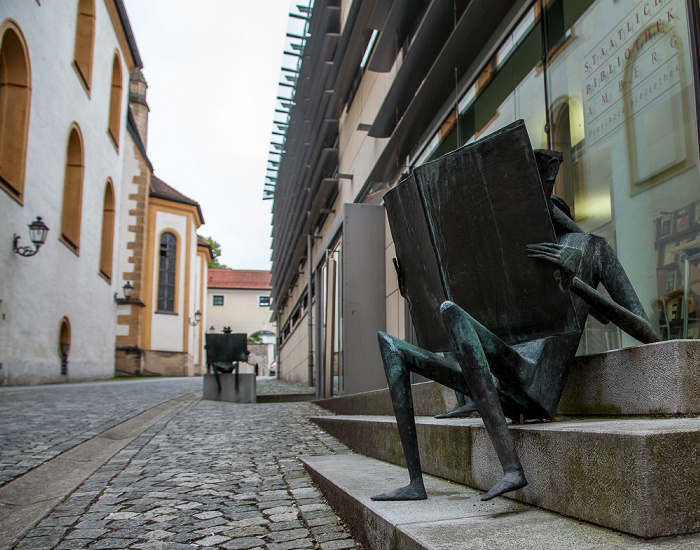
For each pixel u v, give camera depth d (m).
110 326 28.38
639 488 1.49
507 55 5.07
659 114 3.29
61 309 20.50
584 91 4.00
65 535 2.85
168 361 44.69
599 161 3.83
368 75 10.51
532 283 2.13
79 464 4.78
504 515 1.92
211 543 2.67
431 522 1.88
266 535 2.75
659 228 3.27
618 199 3.62
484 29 5.30
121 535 2.83
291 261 22.94
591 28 3.93
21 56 16.53
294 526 2.88
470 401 3.33
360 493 2.66
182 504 3.45
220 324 77.75
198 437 6.55
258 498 3.56
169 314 45.22
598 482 1.66
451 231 2.29
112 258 28.97
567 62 4.20
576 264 2.04
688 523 1.50
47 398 11.35
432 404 4.45
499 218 2.17
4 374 15.45
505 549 1.49
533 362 2.08
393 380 2.28
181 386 20.77
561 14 4.27
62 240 20.39
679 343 1.96
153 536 2.81
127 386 19.20
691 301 3.02
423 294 2.56
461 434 2.66
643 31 3.44
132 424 7.62
